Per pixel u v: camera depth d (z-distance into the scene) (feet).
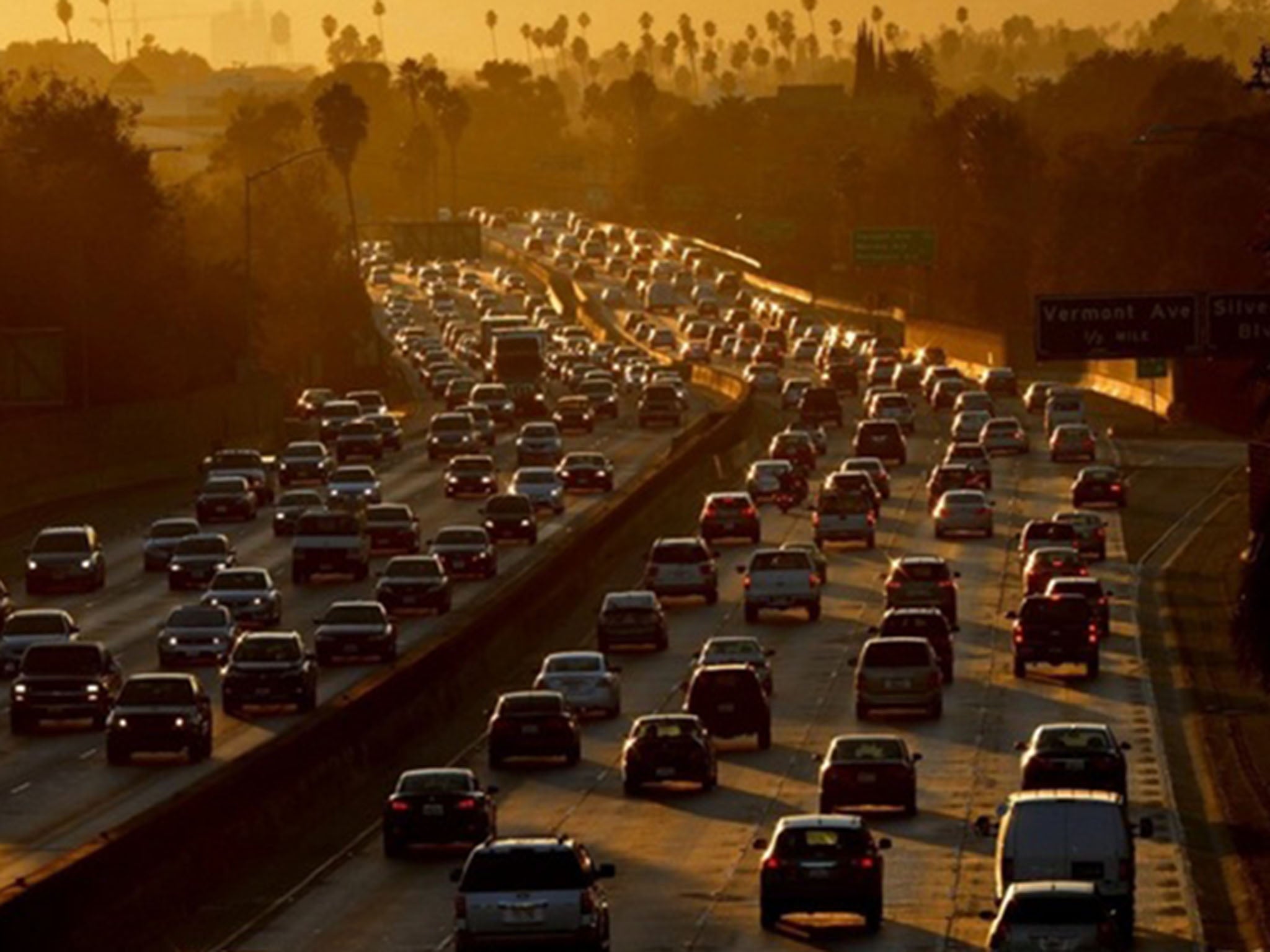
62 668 457.68
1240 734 460.14
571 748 435.53
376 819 393.09
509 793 412.57
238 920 319.47
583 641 578.66
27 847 357.00
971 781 415.64
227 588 561.43
